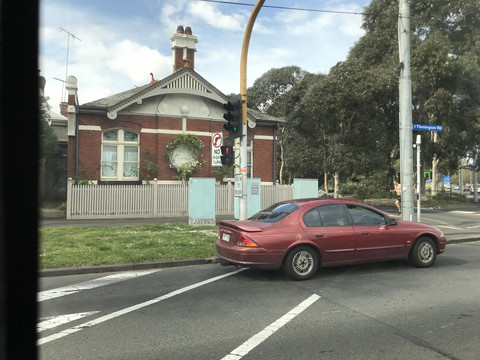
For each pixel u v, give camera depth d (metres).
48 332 4.29
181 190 17.64
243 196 10.73
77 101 20.38
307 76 31.16
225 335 4.19
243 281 6.68
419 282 6.47
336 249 6.86
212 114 20.75
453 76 23.25
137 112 19.27
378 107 24.78
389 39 26.23
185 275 7.21
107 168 18.95
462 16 25.23
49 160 24.05
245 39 10.41
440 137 27.16
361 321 4.60
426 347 3.84
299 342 3.99
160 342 4.01
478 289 6.01
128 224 14.16
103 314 4.92
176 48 22.98
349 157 25.17
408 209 11.37
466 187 77.62
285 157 35.41
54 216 17.14
